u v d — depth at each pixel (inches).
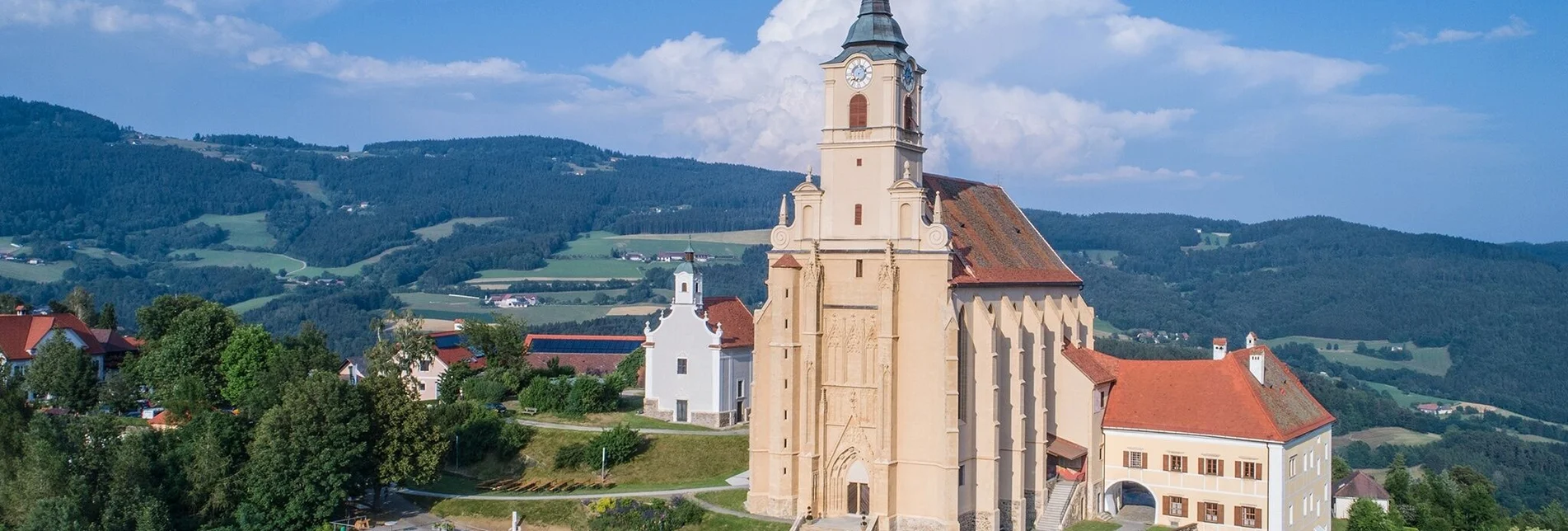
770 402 4544.8
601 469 5206.7
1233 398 4598.9
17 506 4384.8
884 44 4478.3
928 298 4352.9
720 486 4913.9
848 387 4478.3
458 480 5310.0
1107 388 4822.8
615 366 7696.9
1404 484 5629.9
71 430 4611.2
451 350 7155.5
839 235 4490.7
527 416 5890.8
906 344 4397.1
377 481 4820.4
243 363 6195.9
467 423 5521.7
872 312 4431.6
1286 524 4498.0
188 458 4756.4
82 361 6141.7
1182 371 4788.4
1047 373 4768.7
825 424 4512.8
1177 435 4608.8
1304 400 4985.2
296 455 4603.8
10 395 4906.5
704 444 5393.7
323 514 4598.9
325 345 7209.6
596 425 5743.1
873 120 4436.5
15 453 4611.2
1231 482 4507.9
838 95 4488.2
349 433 4707.2
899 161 4468.5
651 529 4419.3
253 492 4589.1
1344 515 5457.7
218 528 4510.3
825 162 4507.9
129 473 4471.0
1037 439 4635.8
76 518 4215.1
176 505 4616.1
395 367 6496.1
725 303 6186.0
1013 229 5255.9
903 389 4409.5
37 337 6820.9
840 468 4517.7
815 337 4475.9
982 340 4436.5
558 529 4618.6
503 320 7180.1
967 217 4926.2
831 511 4532.5
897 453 4424.2
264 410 5132.9
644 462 5265.8
